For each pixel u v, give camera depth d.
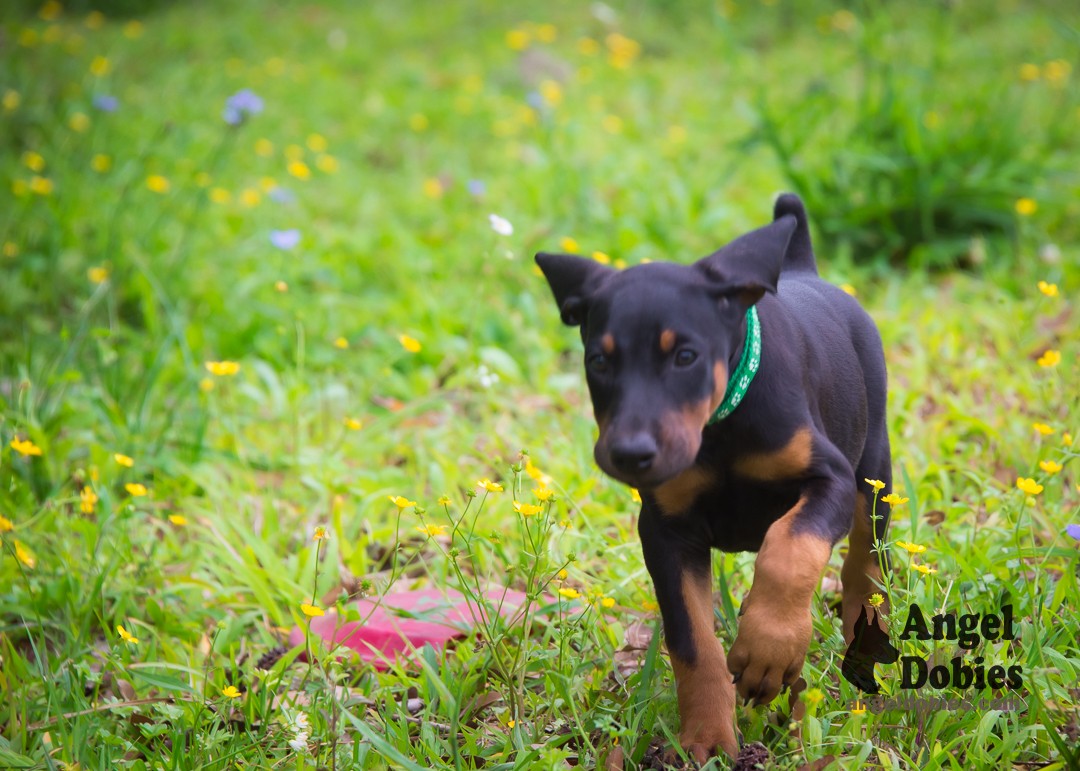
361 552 3.69
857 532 2.98
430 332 5.61
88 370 5.13
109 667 3.15
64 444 4.43
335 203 7.60
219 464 4.62
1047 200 6.24
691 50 11.40
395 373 5.36
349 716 2.46
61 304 6.13
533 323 5.57
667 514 2.58
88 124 8.66
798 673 2.34
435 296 5.97
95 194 7.21
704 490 2.56
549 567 3.15
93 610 3.39
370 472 4.41
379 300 6.04
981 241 5.97
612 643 2.99
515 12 12.93
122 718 2.97
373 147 8.95
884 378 3.10
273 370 5.43
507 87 10.31
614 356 2.31
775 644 2.28
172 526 4.22
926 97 6.73
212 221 7.10
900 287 5.78
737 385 2.45
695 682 2.47
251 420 4.98
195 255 6.55
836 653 2.78
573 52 11.32
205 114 9.58
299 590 3.51
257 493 4.35
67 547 3.81
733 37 11.41
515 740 2.54
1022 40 10.04
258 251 6.62
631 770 2.46
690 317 2.31
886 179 6.44
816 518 2.41
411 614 3.11
